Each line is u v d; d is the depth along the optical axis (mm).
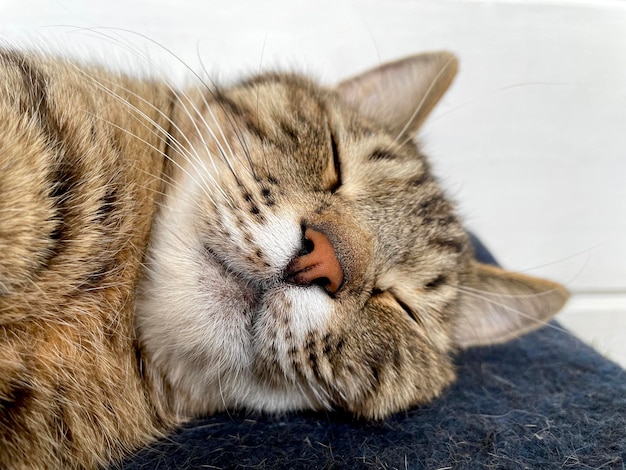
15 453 115
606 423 164
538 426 163
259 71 224
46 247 121
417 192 190
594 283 307
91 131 138
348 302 148
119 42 216
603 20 284
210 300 139
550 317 205
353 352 153
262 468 136
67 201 127
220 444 149
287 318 139
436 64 215
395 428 163
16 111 124
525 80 290
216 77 211
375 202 172
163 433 154
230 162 151
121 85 161
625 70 290
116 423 140
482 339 218
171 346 145
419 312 178
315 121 180
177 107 175
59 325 128
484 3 279
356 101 218
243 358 144
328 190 164
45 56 160
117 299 138
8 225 113
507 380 204
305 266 140
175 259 141
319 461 141
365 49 281
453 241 199
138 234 145
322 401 156
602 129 299
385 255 165
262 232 142
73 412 130
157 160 159
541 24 283
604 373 207
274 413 170
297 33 276
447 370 193
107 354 136
